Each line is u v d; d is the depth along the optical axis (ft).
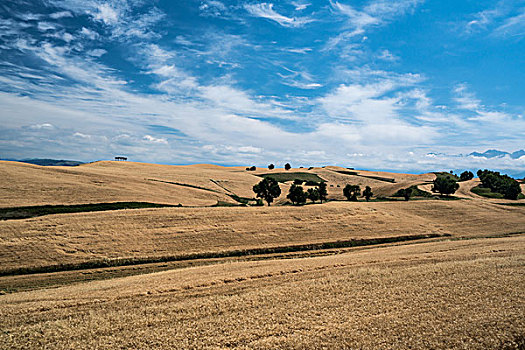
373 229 155.84
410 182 407.64
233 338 43.14
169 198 233.14
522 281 61.77
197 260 109.70
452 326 44.21
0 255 100.58
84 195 196.85
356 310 50.93
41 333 45.88
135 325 47.70
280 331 44.91
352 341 41.55
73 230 124.26
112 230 128.06
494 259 79.97
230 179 383.65
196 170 425.28
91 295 61.77
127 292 62.95
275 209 178.50
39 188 194.90
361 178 520.42
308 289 61.72
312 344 41.11
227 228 141.90
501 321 45.21
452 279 64.34
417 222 175.42
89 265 100.37
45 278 88.63
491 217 197.16
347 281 66.13
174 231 133.59
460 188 370.12
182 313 51.70
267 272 76.38
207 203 244.22
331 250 126.31
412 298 54.90
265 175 505.66
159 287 65.82
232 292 62.18
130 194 218.59
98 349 41.34
